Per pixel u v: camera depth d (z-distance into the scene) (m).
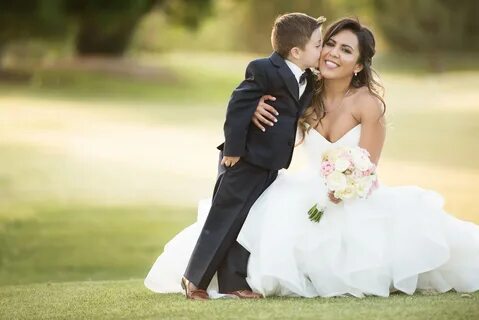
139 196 14.54
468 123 26.53
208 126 26.22
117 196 14.52
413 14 66.75
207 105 34.47
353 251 5.15
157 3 40.88
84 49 44.19
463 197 13.51
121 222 12.43
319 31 5.31
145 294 5.48
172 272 5.50
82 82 39.03
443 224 5.32
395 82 45.88
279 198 5.20
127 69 41.56
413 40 67.25
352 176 5.15
